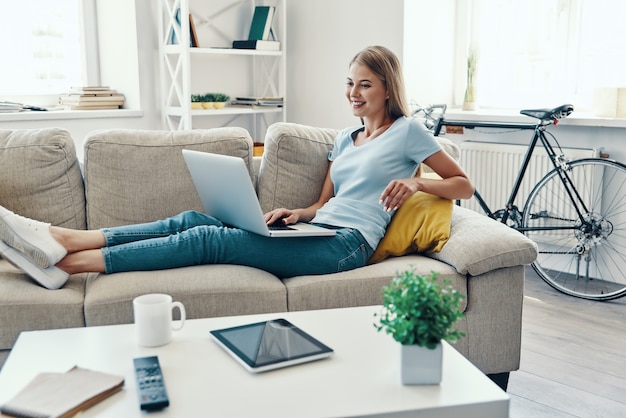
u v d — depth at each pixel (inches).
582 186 139.1
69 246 84.7
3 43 158.9
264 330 62.4
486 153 152.4
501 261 84.7
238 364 56.6
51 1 165.0
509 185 149.8
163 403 49.0
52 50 166.6
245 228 88.5
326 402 50.3
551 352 105.6
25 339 62.1
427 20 161.5
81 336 62.8
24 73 162.7
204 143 102.4
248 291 81.5
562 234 142.5
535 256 85.7
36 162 96.6
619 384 94.6
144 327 59.9
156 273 82.9
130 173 99.1
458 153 106.9
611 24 141.3
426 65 163.6
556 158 136.6
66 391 50.3
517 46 156.9
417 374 53.2
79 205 99.1
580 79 147.9
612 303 129.2
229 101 184.1
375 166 94.2
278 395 51.3
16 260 79.4
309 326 65.2
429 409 49.9
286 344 59.2
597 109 138.8
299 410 49.1
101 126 163.2
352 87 97.7
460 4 165.6
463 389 52.8
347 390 52.2
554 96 152.3
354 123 171.8
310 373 55.0
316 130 106.8
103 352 59.1
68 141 99.5
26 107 154.5
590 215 134.5
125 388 52.3
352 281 84.7
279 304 82.6
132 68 167.2
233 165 80.2
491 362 87.5
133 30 164.7
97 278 83.4
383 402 50.4
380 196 93.4
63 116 155.6
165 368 55.9
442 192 90.9
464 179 92.5
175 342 61.2
